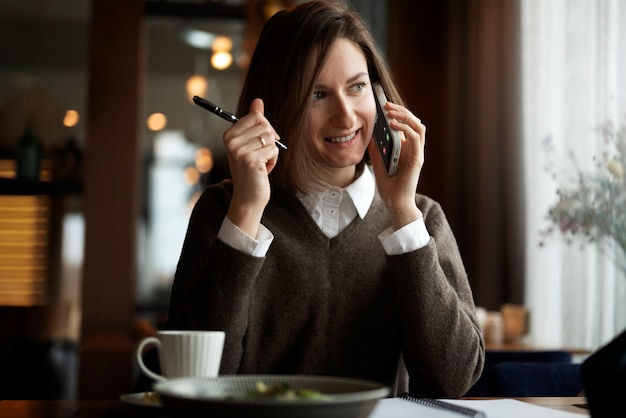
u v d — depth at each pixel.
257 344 1.55
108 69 5.38
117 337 4.68
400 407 1.15
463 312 1.48
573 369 1.74
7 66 7.21
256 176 1.30
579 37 3.65
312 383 1.02
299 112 1.54
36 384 5.85
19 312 6.16
